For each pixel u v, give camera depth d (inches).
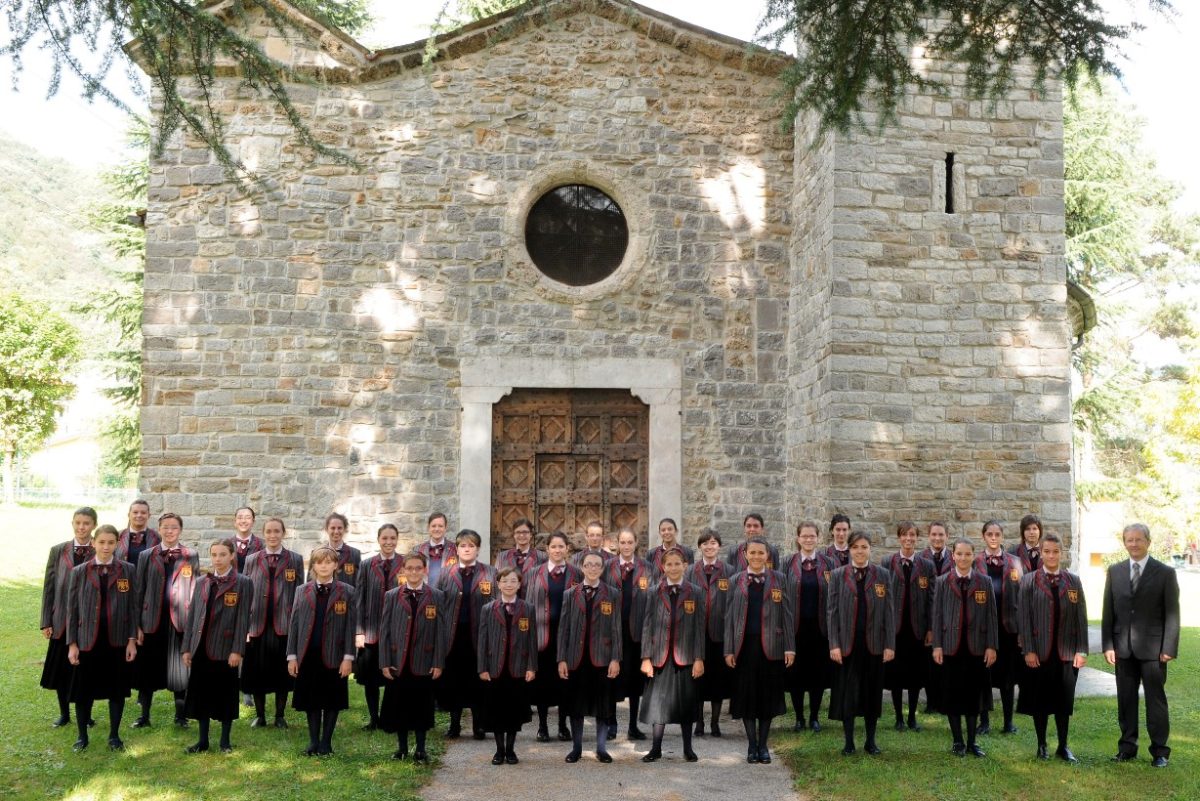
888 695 358.9
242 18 265.4
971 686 263.0
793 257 435.5
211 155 418.6
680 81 439.8
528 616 260.8
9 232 3075.8
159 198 417.4
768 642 260.5
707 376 430.9
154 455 407.8
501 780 241.6
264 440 411.8
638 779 243.1
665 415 426.0
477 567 281.6
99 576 264.2
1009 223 390.0
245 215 418.9
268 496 409.7
